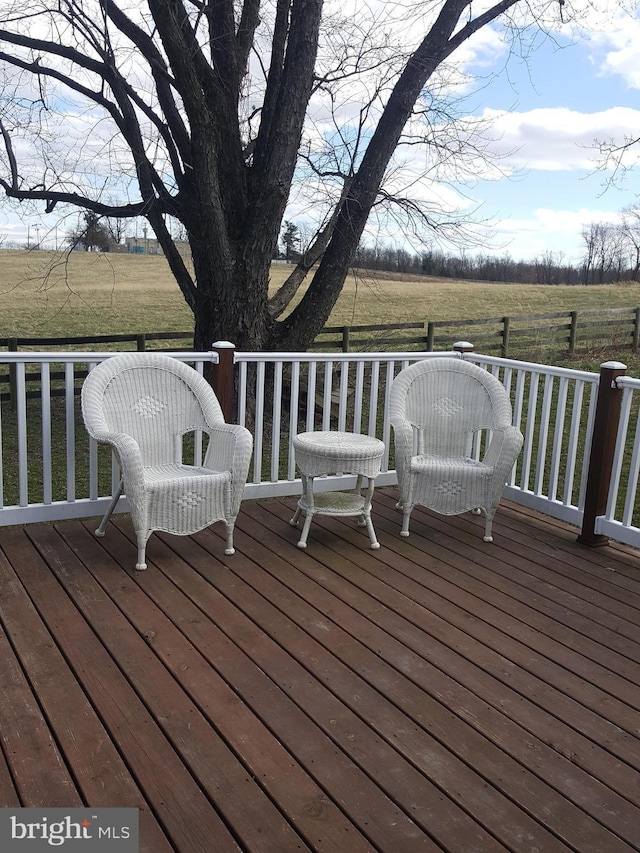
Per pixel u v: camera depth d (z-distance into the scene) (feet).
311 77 19.76
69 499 12.40
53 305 42.63
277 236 21.29
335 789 6.20
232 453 11.35
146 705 7.35
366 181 21.89
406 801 6.09
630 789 6.38
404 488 12.58
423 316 44.70
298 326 22.74
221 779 6.27
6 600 9.60
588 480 12.51
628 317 41.98
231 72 20.70
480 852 5.55
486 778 6.43
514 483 15.05
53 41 20.83
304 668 8.21
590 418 12.52
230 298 21.18
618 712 7.61
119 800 5.97
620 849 5.65
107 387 11.54
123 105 21.24
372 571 11.16
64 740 6.72
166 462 12.19
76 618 9.17
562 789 6.33
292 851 5.49
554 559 12.00
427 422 13.62
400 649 8.73
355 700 7.59
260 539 12.35
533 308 48.26
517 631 9.34
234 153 20.79
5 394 28.76
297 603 9.89
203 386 12.30
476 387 13.58
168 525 10.84
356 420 14.88
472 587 10.70
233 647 8.60
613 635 9.36
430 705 7.57
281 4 20.54
